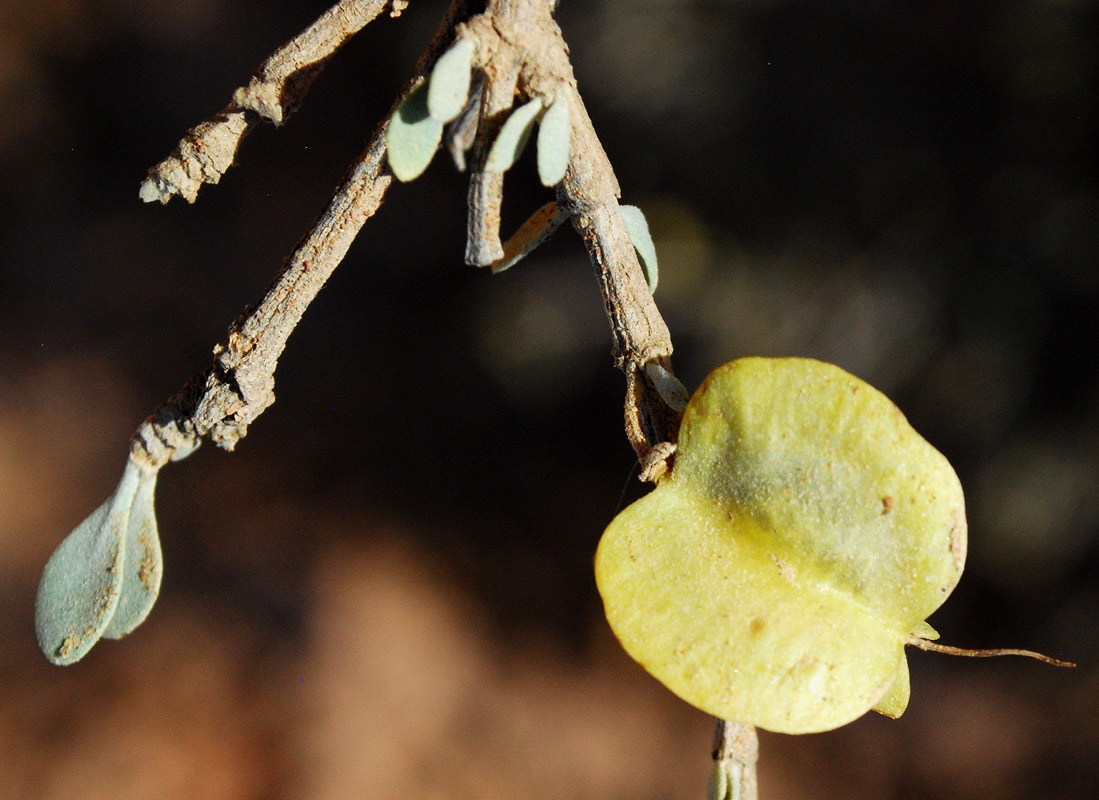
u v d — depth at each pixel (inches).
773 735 43.3
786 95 37.3
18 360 62.9
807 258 37.9
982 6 33.1
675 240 39.9
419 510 56.1
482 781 43.8
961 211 35.0
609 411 53.5
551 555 53.7
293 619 50.3
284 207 69.1
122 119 76.4
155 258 69.3
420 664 48.6
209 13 82.7
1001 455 36.8
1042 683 40.8
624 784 43.8
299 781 42.9
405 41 60.7
